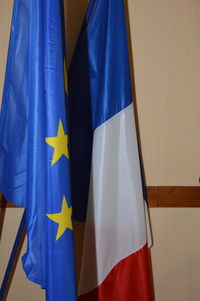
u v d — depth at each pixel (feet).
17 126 2.81
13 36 2.74
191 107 4.08
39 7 2.38
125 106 3.23
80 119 3.56
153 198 4.15
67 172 2.45
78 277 4.03
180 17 3.95
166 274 4.24
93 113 3.49
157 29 3.95
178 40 3.98
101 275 3.26
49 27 2.36
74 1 3.85
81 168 3.59
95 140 3.26
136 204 3.27
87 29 3.39
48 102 2.36
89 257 3.32
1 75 3.94
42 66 2.42
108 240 3.28
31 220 2.50
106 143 3.22
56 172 2.38
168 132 4.10
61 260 2.39
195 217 4.21
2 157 2.88
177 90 4.05
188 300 4.26
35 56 2.43
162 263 4.23
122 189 3.28
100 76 3.30
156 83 4.03
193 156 4.15
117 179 3.28
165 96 4.05
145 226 3.33
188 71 4.03
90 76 3.46
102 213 3.25
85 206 3.59
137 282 3.27
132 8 3.92
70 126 3.59
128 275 3.27
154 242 4.20
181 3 3.94
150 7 3.92
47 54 2.36
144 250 3.29
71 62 3.58
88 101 3.51
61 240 2.39
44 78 2.40
